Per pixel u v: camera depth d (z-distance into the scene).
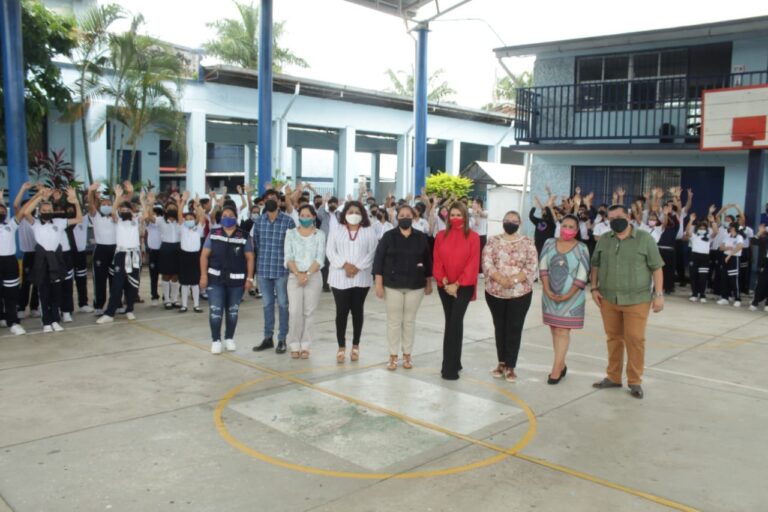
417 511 3.90
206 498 4.02
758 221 13.07
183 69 18.59
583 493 4.18
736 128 12.74
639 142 15.20
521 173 25.69
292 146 25.86
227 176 29.52
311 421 5.39
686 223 14.96
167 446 4.81
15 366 6.84
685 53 14.80
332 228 7.49
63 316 9.09
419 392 6.23
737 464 4.69
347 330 8.93
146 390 6.12
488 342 8.43
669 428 5.40
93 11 15.22
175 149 17.19
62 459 4.55
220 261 7.42
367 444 4.93
